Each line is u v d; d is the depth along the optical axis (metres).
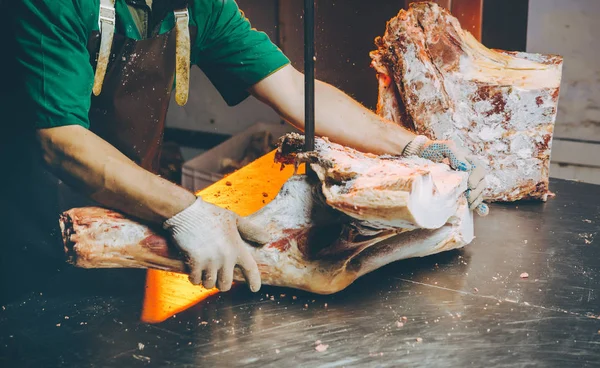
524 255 2.39
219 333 2.00
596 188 2.97
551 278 2.26
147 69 2.22
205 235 2.00
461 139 2.73
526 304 2.12
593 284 2.23
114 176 2.00
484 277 2.26
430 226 2.00
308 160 2.10
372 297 2.15
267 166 2.97
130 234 2.05
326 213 2.11
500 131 2.72
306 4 2.08
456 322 2.04
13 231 2.37
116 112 2.23
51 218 2.38
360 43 3.85
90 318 2.06
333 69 3.95
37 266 2.31
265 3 4.27
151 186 2.02
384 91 2.80
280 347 1.95
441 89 2.71
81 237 2.04
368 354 1.92
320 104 2.39
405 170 2.03
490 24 3.86
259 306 2.11
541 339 1.98
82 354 1.93
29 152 2.30
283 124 4.79
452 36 2.79
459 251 2.41
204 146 5.12
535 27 3.96
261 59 2.37
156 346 1.95
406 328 2.02
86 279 2.23
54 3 1.99
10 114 2.20
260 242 2.10
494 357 1.92
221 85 2.45
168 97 2.30
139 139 2.30
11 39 2.02
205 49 2.37
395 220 1.96
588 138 4.09
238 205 2.64
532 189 2.77
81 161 1.99
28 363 1.90
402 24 2.73
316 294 2.15
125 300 2.13
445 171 2.20
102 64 2.10
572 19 3.89
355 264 2.18
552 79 2.74
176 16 2.20
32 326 2.03
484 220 2.64
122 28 2.17
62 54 2.00
